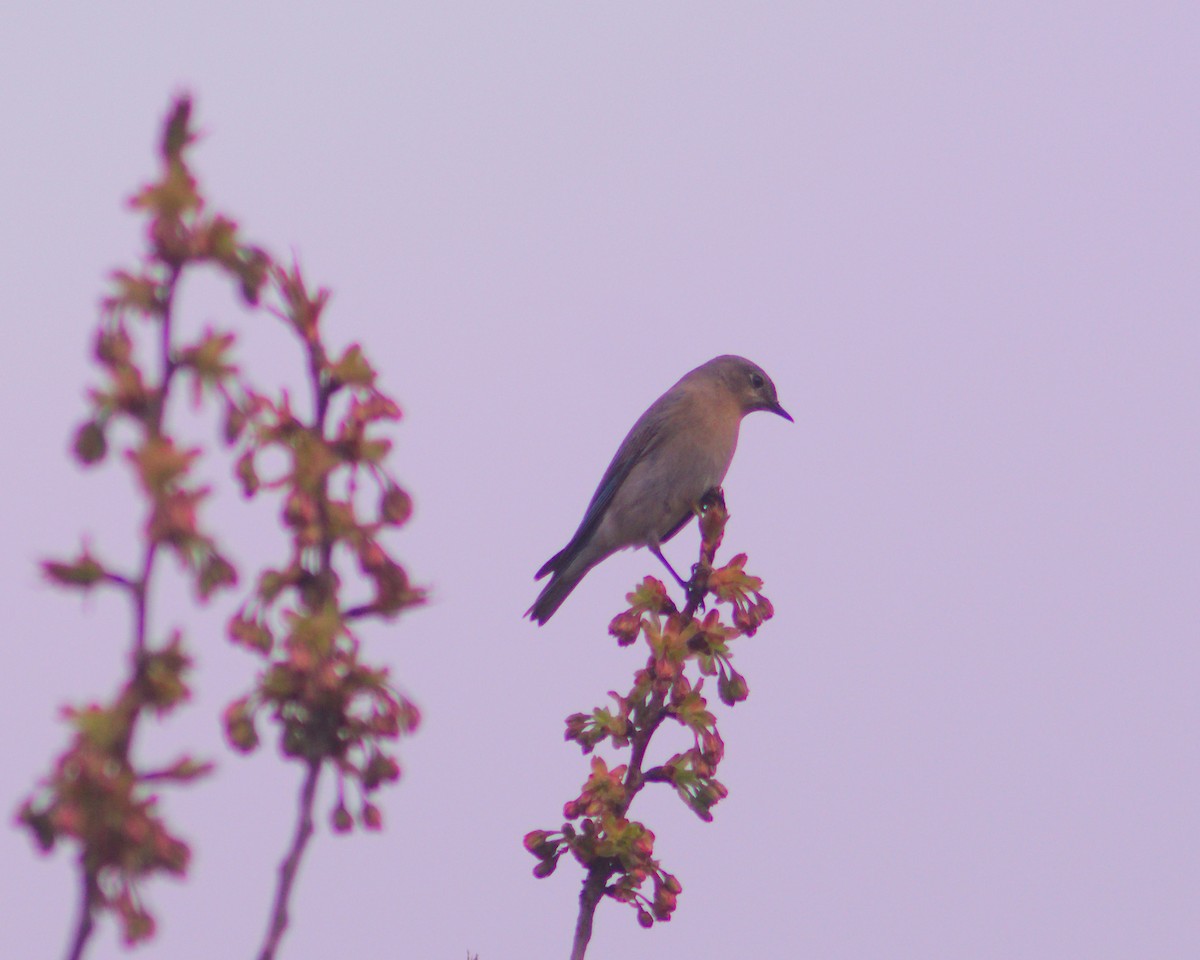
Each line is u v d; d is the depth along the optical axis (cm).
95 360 504
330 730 605
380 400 625
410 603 616
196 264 520
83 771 473
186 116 524
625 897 958
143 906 479
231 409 545
